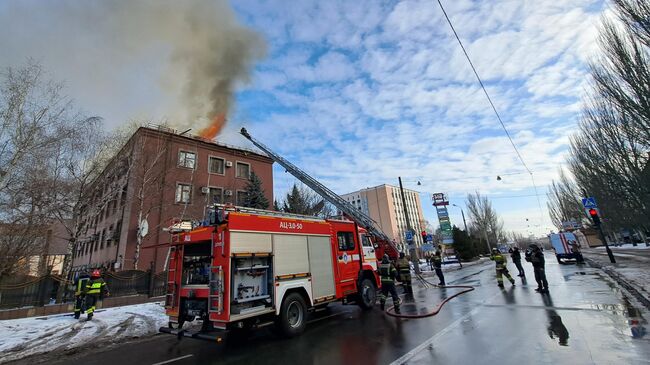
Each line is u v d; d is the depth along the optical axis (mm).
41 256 19219
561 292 10734
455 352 5438
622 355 4699
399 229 107062
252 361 5883
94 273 11758
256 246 7359
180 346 7629
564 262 25109
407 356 5426
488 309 8898
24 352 7590
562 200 56312
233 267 6797
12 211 14180
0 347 7977
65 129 15664
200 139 29484
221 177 30500
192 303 7406
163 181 24016
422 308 9625
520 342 5695
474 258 44406
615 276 13336
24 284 12641
